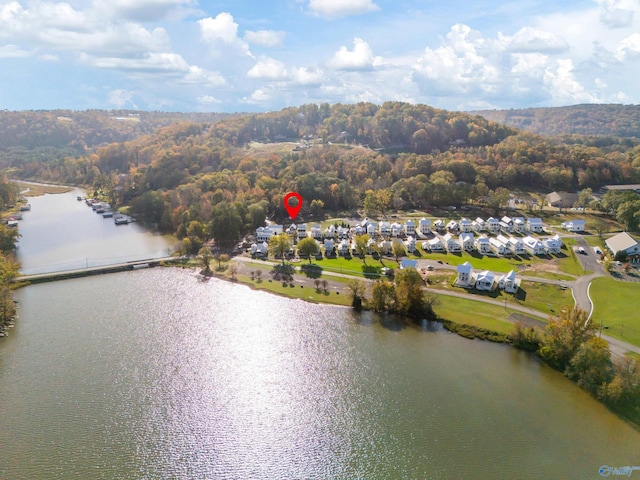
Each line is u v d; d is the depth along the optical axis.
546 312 137.88
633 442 89.19
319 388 106.81
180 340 127.88
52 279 172.00
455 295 150.75
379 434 92.38
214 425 95.06
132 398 102.56
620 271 168.88
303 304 150.38
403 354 120.00
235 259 193.25
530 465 84.06
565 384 106.69
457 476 82.19
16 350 121.44
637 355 112.44
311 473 83.81
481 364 114.88
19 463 83.75
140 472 82.94
